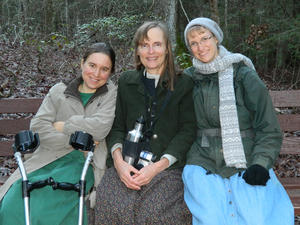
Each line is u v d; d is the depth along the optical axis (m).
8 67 6.43
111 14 8.03
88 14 10.15
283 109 5.14
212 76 2.56
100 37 7.38
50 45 7.69
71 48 7.20
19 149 2.20
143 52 2.58
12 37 9.30
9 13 14.09
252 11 11.68
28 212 2.03
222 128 2.41
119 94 2.76
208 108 2.52
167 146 2.61
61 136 2.55
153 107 2.61
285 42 9.97
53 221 2.24
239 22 12.19
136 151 2.47
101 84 2.73
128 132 2.54
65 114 2.71
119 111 2.75
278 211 2.22
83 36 7.48
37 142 2.23
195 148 2.58
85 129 2.54
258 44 9.88
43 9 12.35
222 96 2.45
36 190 2.29
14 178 2.50
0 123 3.17
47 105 2.73
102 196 2.32
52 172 2.47
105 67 2.65
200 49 2.55
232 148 2.36
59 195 2.32
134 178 2.34
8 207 2.24
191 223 2.30
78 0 11.28
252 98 2.41
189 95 2.64
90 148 2.27
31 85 5.81
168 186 2.39
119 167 2.42
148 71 2.70
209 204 2.19
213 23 2.58
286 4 10.24
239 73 2.52
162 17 6.08
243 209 2.16
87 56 2.66
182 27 11.20
